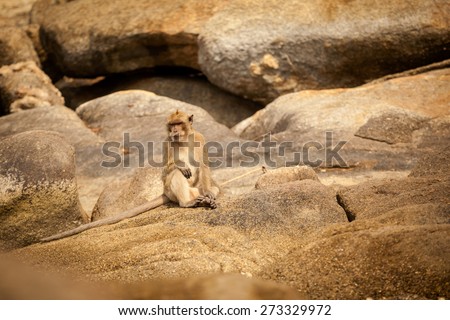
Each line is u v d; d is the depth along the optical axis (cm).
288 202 1376
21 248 1406
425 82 2173
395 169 1777
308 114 2062
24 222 1478
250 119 2356
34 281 1135
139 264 1186
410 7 2377
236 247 1231
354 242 1150
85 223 1566
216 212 1370
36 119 2308
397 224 1216
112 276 1156
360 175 1764
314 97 2234
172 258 1183
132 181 1673
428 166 1515
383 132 1909
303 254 1165
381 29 2373
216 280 1123
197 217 1366
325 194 1406
